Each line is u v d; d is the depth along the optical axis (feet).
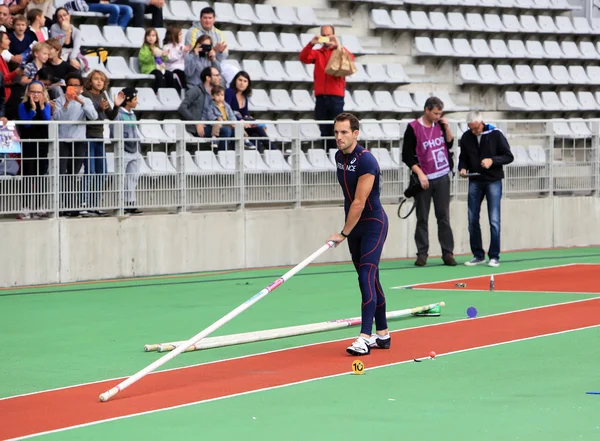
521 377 33.19
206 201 66.85
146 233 63.82
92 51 78.13
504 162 67.41
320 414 28.30
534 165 81.97
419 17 104.12
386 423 27.20
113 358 37.50
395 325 44.39
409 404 29.43
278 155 70.59
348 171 37.60
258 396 30.73
